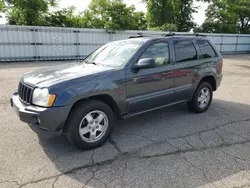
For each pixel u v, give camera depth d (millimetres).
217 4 31438
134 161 3066
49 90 2977
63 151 3314
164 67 4133
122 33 19266
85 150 3350
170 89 4289
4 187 2494
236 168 2906
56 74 3451
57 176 2715
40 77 3377
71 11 22500
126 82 3584
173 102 4449
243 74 11203
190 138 3801
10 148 3363
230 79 9805
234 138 3818
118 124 4414
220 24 31359
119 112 3627
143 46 3924
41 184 2561
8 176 2691
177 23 32188
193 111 5074
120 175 2750
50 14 21188
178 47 4480
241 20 35781
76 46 17141
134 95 3736
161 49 4188
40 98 3023
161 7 30500
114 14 21703
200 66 4824
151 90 3969
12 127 4129
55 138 3705
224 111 5285
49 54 16109
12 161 3018
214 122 4559
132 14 24406
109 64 3881
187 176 2732
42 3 19531
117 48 4242
